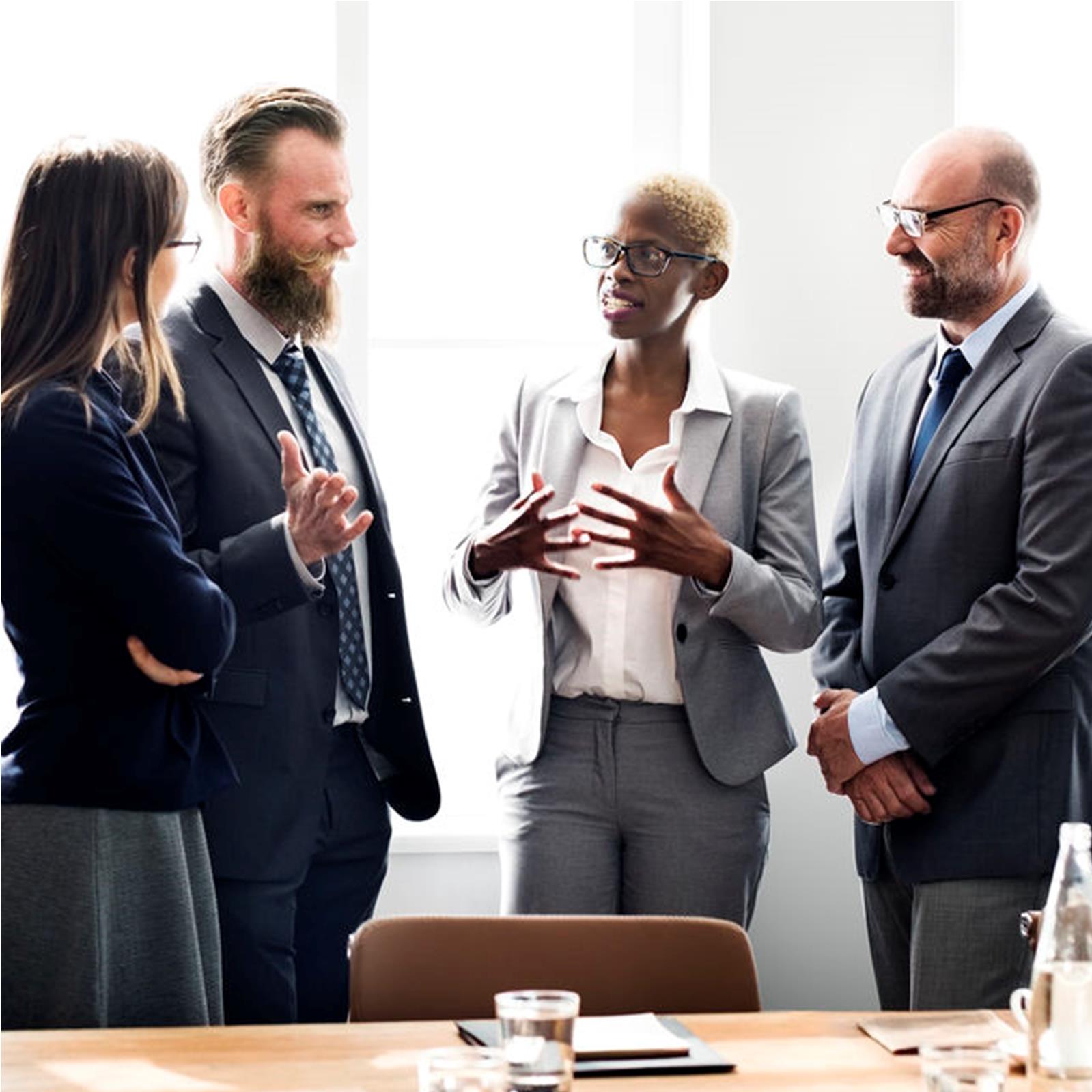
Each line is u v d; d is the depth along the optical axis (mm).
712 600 3551
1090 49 4527
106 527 2719
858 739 3516
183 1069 2096
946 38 4527
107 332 2811
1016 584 3400
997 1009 3459
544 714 3674
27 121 4398
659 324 3668
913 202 3594
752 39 4480
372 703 3520
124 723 2775
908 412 3701
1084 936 1875
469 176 4699
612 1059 2133
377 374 4664
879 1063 2150
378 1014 2516
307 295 3432
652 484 3689
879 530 3674
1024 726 3457
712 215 3684
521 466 3809
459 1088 1746
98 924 2736
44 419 2729
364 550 3521
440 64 4688
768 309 4500
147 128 4469
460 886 4527
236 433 3334
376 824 3549
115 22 4457
